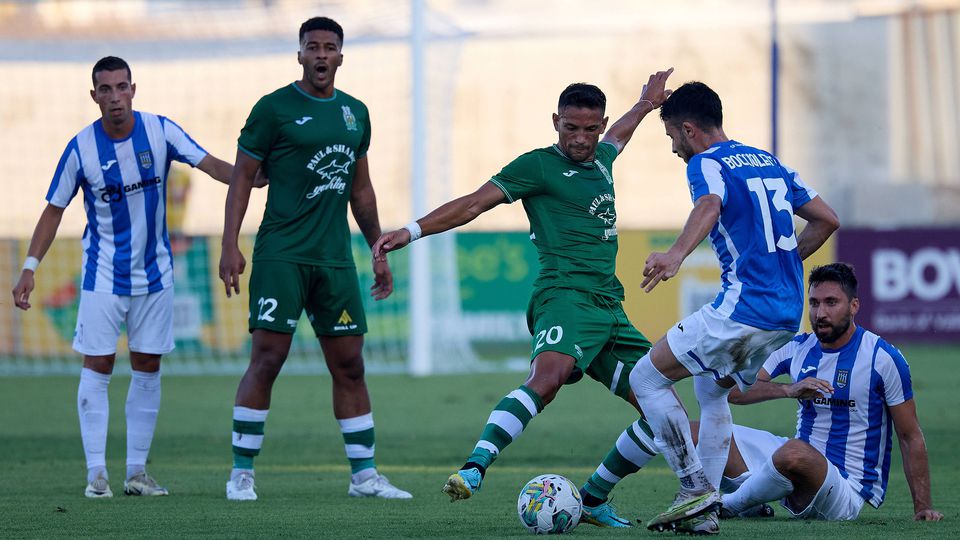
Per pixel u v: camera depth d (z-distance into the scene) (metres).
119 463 28.42
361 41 58.41
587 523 18.47
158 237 22.89
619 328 18.56
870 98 110.56
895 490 23.47
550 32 94.81
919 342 66.25
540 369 17.69
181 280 61.50
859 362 18.97
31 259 22.55
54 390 50.47
